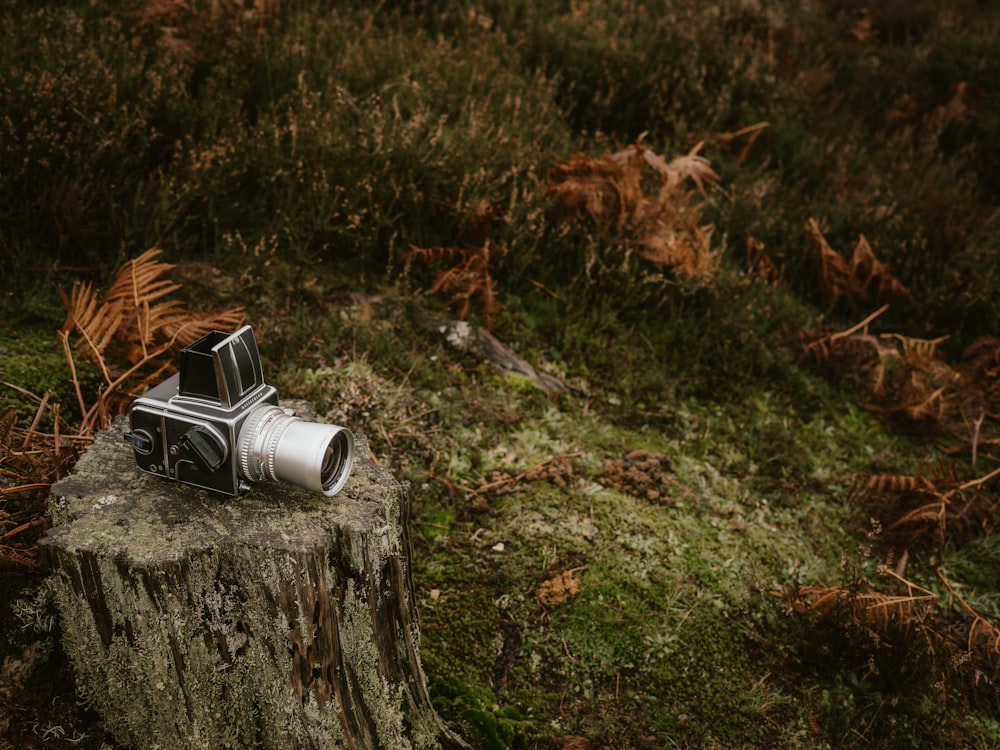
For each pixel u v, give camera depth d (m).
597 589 3.06
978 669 3.12
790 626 3.10
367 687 2.27
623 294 4.50
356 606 2.16
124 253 3.55
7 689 2.12
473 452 3.53
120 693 2.10
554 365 4.16
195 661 2.01
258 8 5.13
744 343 4.44
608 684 2.82
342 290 4.05
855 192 5.71
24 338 3.26
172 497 2.12
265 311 3.78
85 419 2.79
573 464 3.60
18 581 2.18
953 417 4.43
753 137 5.82
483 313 4.13
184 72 4.53
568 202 4.54
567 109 5.91
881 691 2.95
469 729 2.57
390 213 4.34
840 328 4.94
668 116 5.81
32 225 3.63
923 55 7.71
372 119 4.50
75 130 3.86
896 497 3.76
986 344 4.73
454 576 3.04
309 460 1.97
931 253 5.37
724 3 7.33
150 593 1.92
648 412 4.06
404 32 5.93
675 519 3.43
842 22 8.47
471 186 4.42
